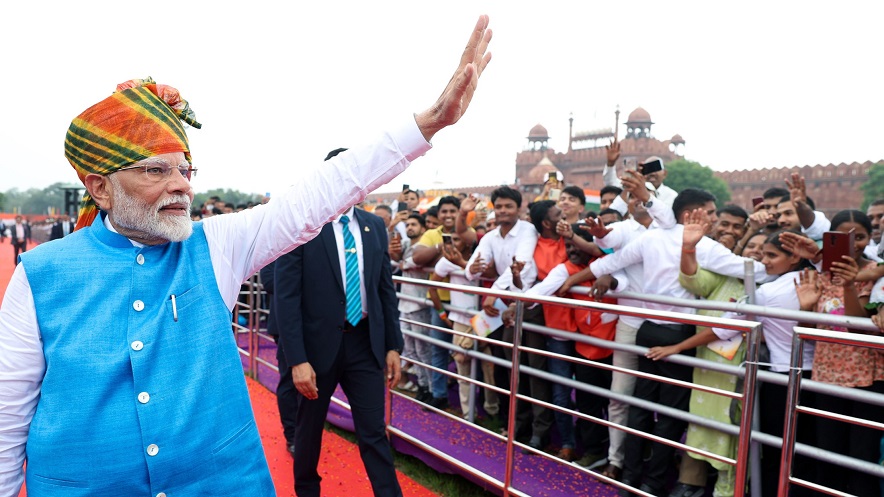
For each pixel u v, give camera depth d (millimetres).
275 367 5371
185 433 1252
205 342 1309
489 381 4371
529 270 4121
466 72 1371
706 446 2955
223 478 1311
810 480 2939
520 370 3541
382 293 3066
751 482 2639
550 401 3861
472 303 4531
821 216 3980
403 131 1448
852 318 2453
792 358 2201
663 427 3137
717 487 2996
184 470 1252
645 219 3895
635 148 61969
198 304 1321
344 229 2939
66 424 1188
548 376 3375
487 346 4355
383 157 1456
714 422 2734
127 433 1208
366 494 3381
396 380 3041
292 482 3586
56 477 1197
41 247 1290
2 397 1218
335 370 2916
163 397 1237
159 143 1260
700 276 3160
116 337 1229
